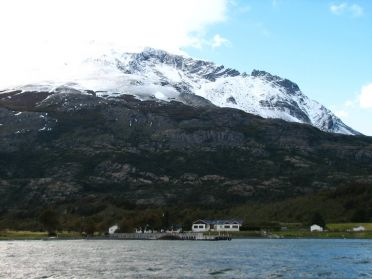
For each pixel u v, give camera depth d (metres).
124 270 125.31
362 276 113.75
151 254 173.50
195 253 177.38
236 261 146.50
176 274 117.50
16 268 130.62
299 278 110.88
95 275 116.44
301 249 195.00
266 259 152.38
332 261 145.88
